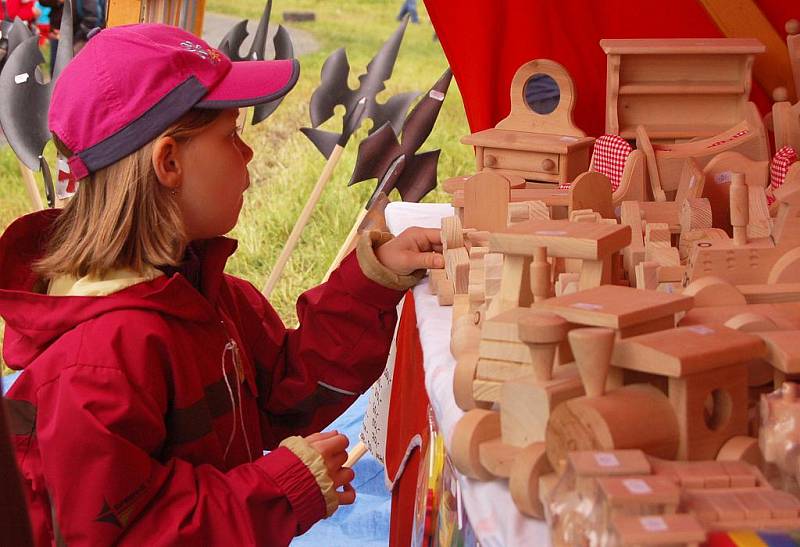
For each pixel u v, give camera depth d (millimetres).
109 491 963
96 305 1036
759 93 1794
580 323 680
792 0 1757
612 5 1878
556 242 778
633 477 567
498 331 751
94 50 1117
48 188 2174
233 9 6562
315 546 2070
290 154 4977
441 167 4957
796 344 668
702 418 638
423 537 1131
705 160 1405
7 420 538
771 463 642
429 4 1975
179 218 1101
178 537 985
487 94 1970
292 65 1187
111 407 978
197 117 1113
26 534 546
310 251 4242
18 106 2135
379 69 2154
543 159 1625
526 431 692
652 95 1691
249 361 1321
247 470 1061
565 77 1702
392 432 1699
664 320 702
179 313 1093
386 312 1320
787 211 904
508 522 664
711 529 549
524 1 1906
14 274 1166
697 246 915
